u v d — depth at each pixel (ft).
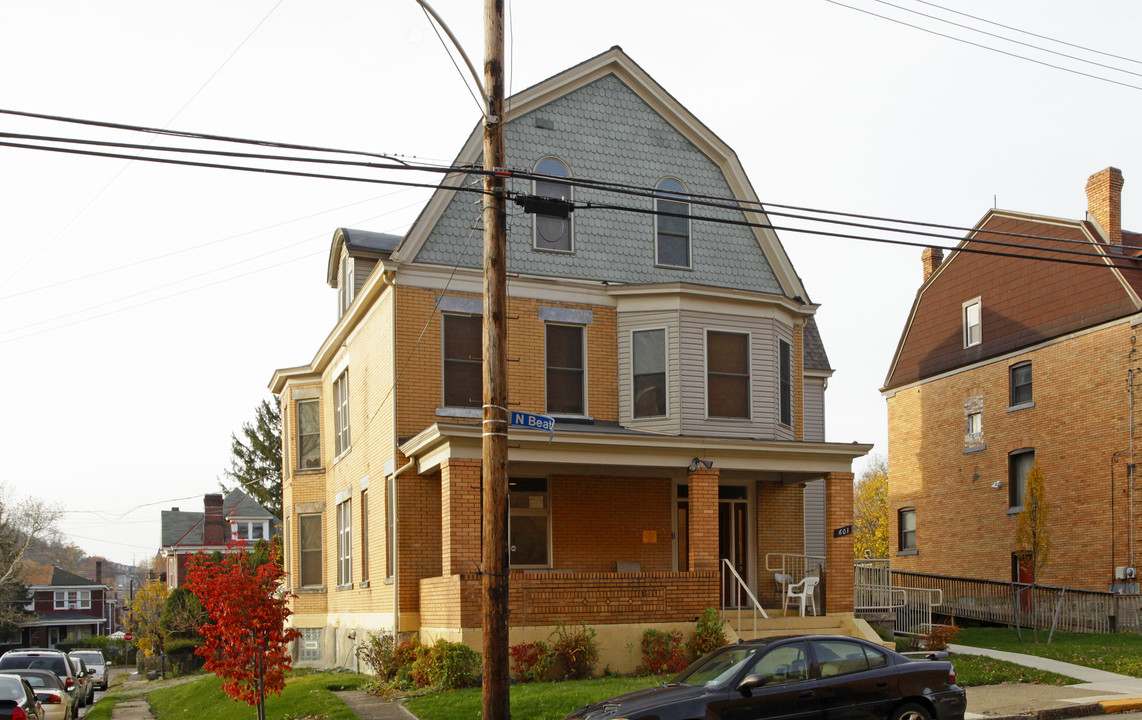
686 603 65.00
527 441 63.10
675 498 76.54
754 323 78.28
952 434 113.09
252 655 52.31
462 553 61.31
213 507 195.62
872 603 78.07
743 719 38.29
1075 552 95.61
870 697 40.04
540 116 77.61
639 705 38.52
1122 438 91.40
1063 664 64.95
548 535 72.59
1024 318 104.22
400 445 69.72
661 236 80.07
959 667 62.18
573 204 46.70
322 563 94.94
